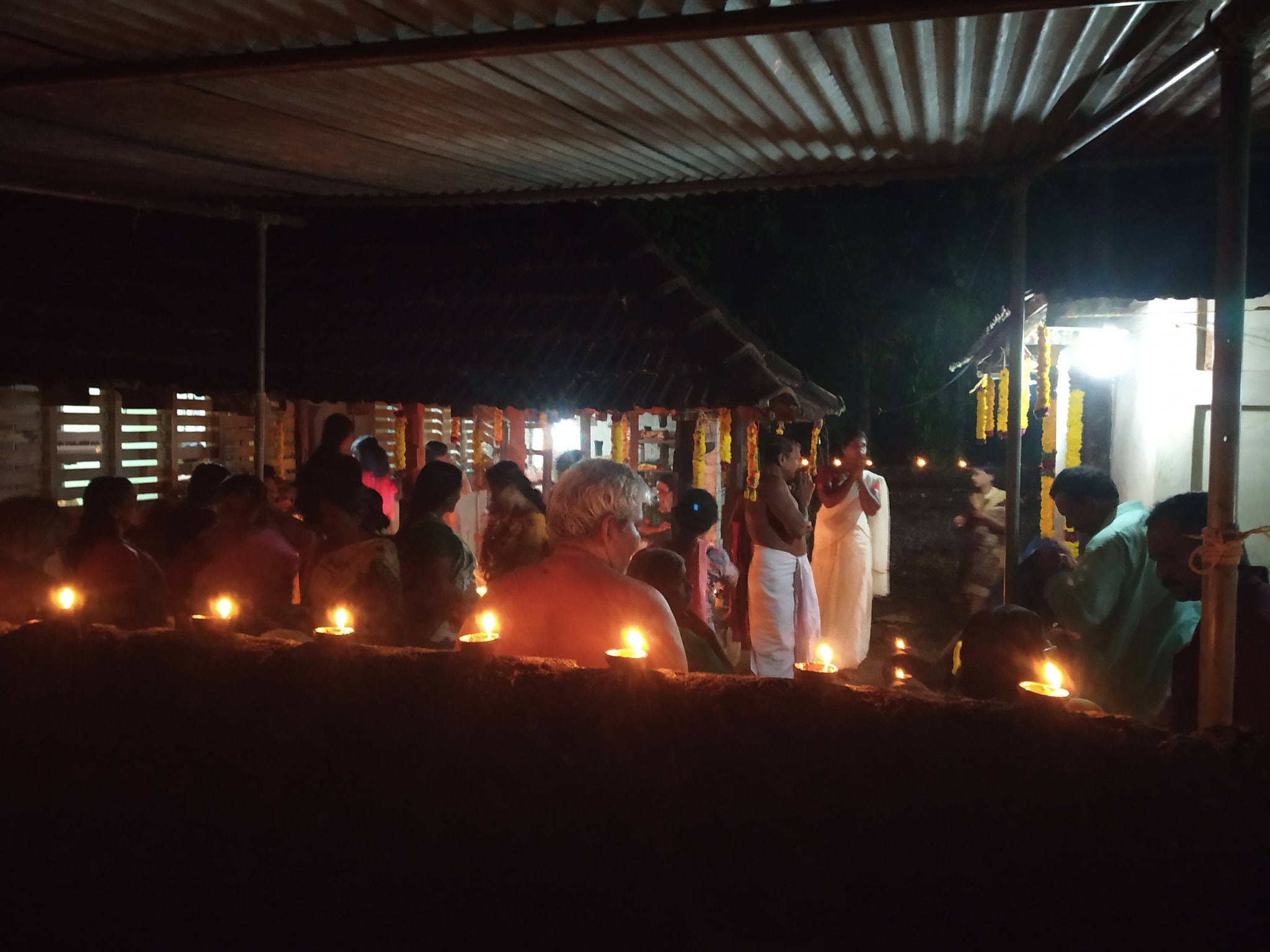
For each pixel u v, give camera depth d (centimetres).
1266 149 414
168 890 215
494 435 785
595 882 186
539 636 262
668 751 182
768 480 598
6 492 644
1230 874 152
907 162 446
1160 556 289
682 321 692
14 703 225
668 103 363
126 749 217
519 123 395
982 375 983
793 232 1282
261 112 385
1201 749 157
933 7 246
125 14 286
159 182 550
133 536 494
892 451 1416
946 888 166
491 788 192
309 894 204
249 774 208
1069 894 160
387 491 697
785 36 294
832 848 172
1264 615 267
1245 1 232
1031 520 1102
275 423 835
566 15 281
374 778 200
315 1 275
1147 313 658
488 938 192
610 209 797
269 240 831
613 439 646
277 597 414
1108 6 244
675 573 352
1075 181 501
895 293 1323
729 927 178
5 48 315
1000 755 165
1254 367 553
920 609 1019
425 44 294
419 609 400
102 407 704
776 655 599
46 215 733
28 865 224
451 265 782
